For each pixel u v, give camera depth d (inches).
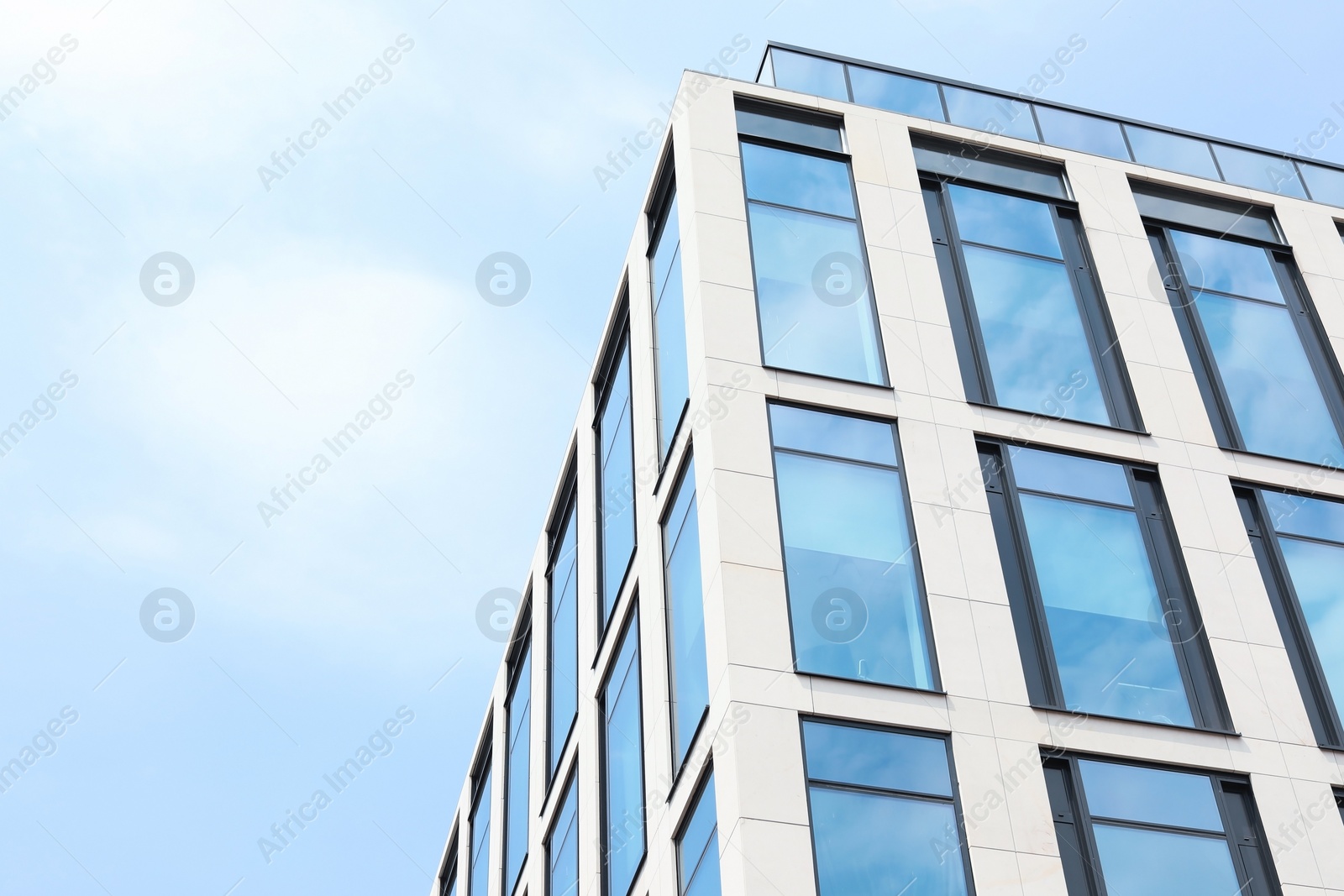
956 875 678.5
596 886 976.3
